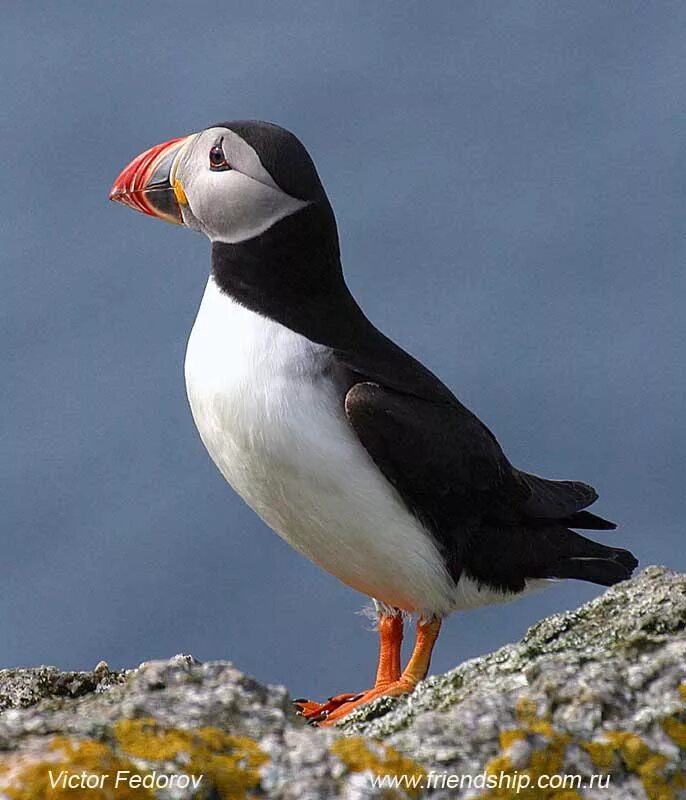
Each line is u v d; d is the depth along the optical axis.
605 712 4.33
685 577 5.41
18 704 5.22
